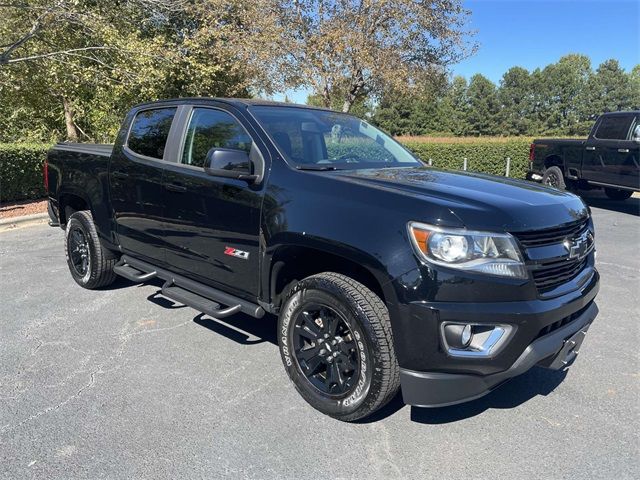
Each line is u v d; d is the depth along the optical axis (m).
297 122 3.76
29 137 15.99
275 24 13.87
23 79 12.58
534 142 13.01
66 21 11.12
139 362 3.67
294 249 3.08
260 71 14.30
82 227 5.04
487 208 2.60
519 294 2.54
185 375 3.49
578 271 3.08
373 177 3.09
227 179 3.46
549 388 3.38
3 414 2.99
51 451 2.66
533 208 2.74
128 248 4.55
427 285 2.48
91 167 4.88
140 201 4.24
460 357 2.50
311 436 2.82
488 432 2.88
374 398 2.72
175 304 4.87
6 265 6.19
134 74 12.62
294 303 3.07
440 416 3.04
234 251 3.45
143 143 4.36
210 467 2.55
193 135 3.92
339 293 2.77
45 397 3.18
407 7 12.82
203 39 15.14
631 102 81.75
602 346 4.03
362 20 12.98
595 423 2.98
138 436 2.79
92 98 15.62
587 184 11.70
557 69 83.19
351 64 13.46
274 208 3.12
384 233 2.62
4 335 4.11
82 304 4.83
